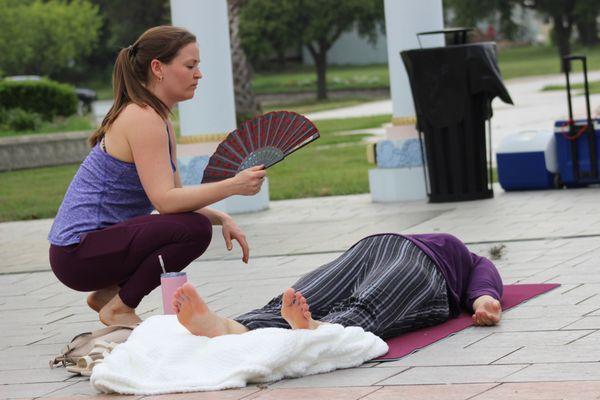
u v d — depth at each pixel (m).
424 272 11.14
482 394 8.67
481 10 94.94
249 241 19.28
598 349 9.80
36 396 9.91
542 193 22.62
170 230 11.23
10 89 48.22
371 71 104.75
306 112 69.56
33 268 18.25
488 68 21.83
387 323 10.66
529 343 10.25
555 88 65.06
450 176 22.38
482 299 11.41
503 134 40.00
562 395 8.45
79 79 111.50
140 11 106.56
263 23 81.81
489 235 17.56
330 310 10.95
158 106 11.45
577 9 90.19
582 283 12.96
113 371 9.64
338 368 9.89
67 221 11.55
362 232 19.20
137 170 11.40
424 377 9.37
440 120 22.11
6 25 89.75
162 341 9.83
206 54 22.64
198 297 9.71
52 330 13.10
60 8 93.44
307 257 17.03
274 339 9.53
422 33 22.05
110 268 11.44
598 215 18.61
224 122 22.83
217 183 11.11
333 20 82.25
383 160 23.89
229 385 9.42
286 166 35.41
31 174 40.22
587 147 22.53
